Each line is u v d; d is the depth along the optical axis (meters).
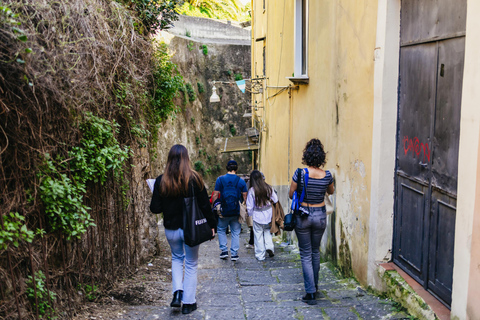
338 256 5.56
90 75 3.60
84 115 3.58
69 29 3.30
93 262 3.97
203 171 21.55
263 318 3.74
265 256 6.93
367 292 4.41
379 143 4.16
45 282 3.22
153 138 6.20
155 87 6.00
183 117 19.83
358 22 4.79
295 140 8.52
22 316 2.87
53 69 2.92
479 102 2.62
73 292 3.58
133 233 5.15
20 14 2.75
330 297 4.30
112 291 4.23
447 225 3.19
